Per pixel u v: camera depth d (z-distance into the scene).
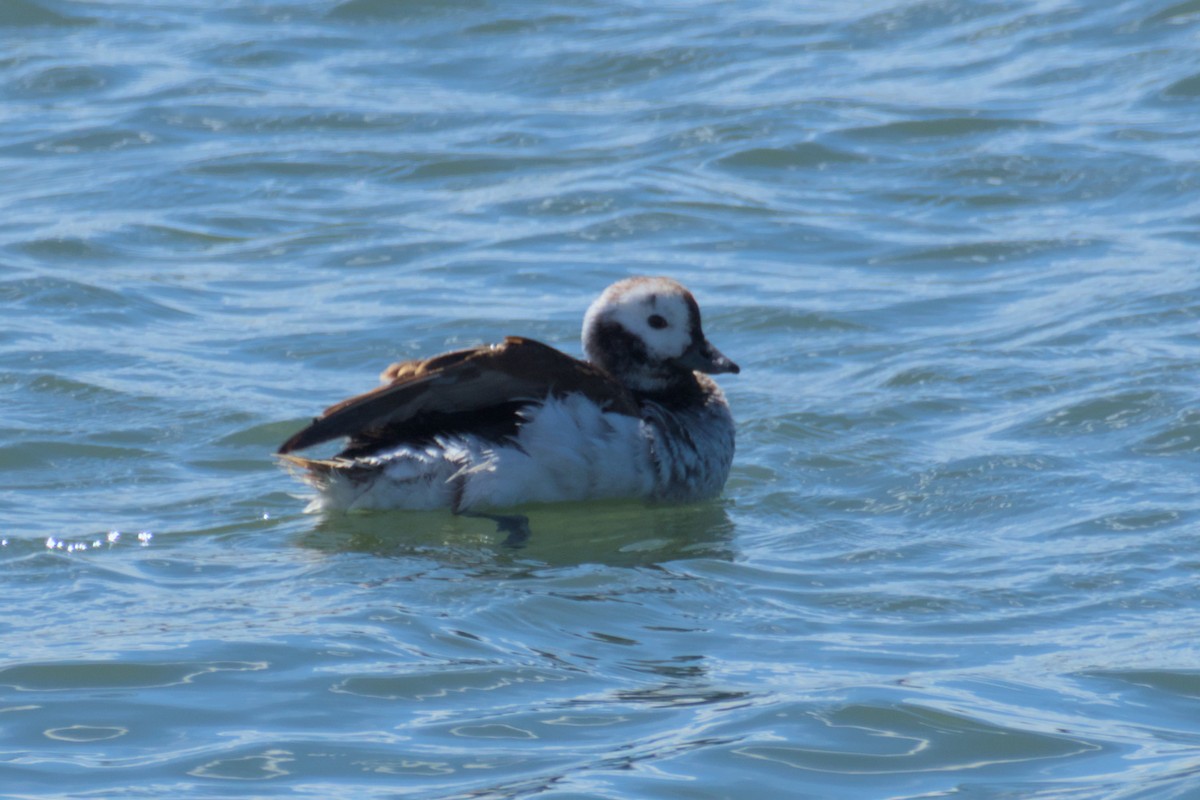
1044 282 17.62
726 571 11.23
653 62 25.78
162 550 11.63
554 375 12.69
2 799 7.80
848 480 13.21
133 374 15.46
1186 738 8.55
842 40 26.47
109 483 13.13
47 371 15.44
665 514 12.73
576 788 7.92
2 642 9.73
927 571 11.17
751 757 8.29
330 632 9.83
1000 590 10.75
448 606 10.39
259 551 11.62
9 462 13.49
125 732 8.52
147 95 24.58
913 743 8.47
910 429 14.12
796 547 11.79
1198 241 18.45
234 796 7.87
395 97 24.56
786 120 23.02
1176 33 25.22
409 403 12.28
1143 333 15.93
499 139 22.86
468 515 12.45
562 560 11.51
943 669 9.46
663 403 13.59
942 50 25.78
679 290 13.78
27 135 23.16
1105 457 13.18
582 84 25.09
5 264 18.50
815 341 16.34
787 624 10.23
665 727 8.64
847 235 19.36
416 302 17.52
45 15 28.31
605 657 9.63
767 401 14.89
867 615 10.38
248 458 13.70
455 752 8.33
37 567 11.17
